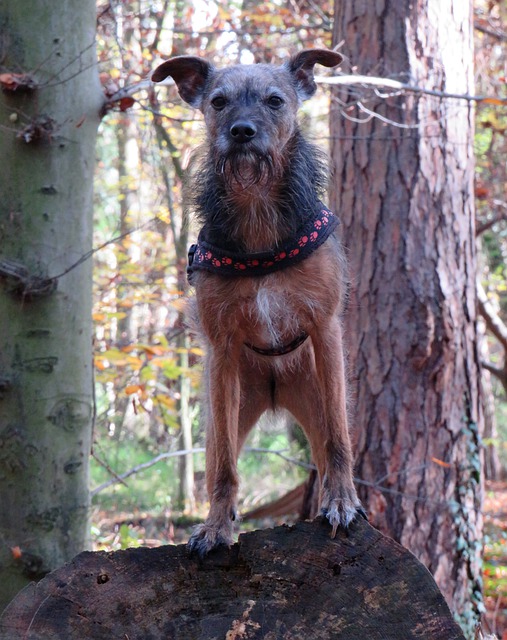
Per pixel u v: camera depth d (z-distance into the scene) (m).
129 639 2.82
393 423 6.26
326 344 3.70
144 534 9.33
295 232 3.58
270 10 9.65
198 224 3.91
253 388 4.34
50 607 2.84
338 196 6.56
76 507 4.46
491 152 10.14
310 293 3.63
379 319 6.32
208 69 4.29
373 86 5.98
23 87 4.23
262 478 12.76
